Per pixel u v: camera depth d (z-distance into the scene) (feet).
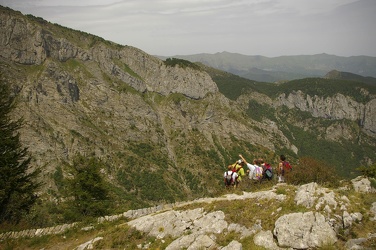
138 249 56.03
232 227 51.21
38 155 498.28
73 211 122.72
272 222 48.55
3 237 72.84
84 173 130.93
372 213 45.65
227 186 71.51
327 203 47.67
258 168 68.90
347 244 40.91
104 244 60.29
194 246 49.80
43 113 613.11
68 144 579.48
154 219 62.18
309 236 43.21
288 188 57.57
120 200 408.05
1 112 100.22
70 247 67.82
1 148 97.04
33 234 75.00
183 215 60.23
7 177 93.71
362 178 61.62
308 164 71.56
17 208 93.91
